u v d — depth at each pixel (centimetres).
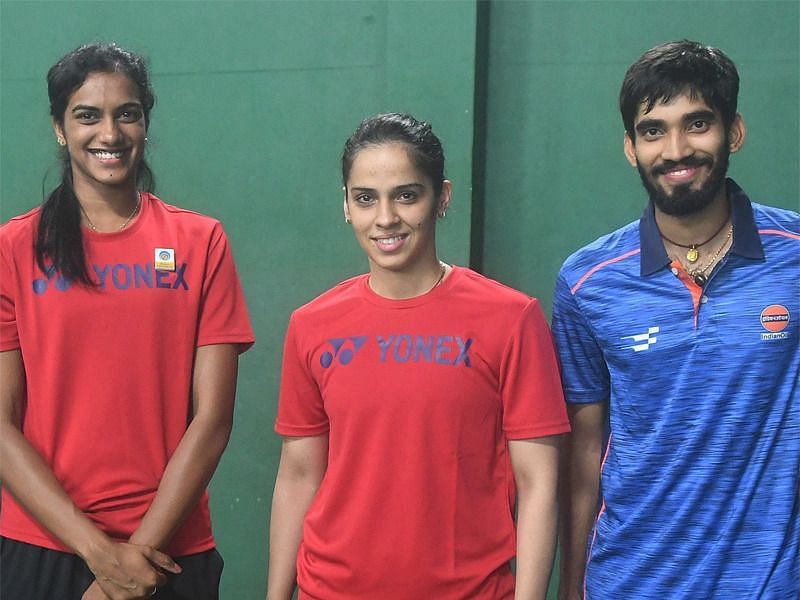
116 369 237
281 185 348
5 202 371
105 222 242
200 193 356
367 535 215
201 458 238
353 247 341
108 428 237
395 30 332
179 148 356
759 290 215
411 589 213
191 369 244
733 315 215
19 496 233
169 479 235
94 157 238
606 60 325
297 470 233
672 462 217
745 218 219
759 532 213
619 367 224
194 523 247
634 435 222
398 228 217
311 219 345
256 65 348
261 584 353
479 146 332
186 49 354
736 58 313
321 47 342
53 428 237
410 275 222
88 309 236
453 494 214
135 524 238
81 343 236
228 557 355
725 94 211
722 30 314
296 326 229
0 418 236
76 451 236
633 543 221
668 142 212
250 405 352
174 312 241
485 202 338
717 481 214
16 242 239
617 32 323
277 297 350
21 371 241
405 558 213
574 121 328
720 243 220
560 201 331
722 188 218
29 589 238
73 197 241
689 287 219
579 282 228
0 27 367
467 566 214
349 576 216
